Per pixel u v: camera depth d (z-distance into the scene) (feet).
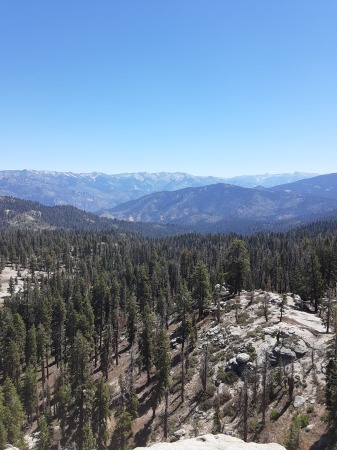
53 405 251.60
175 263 521.24
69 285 461.78
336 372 136.56
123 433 187.93
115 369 292.81
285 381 186.60
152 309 388.78
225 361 222.28
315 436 148.46
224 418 182.09
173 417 201.05
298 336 217.56
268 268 428.97
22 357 305.12
